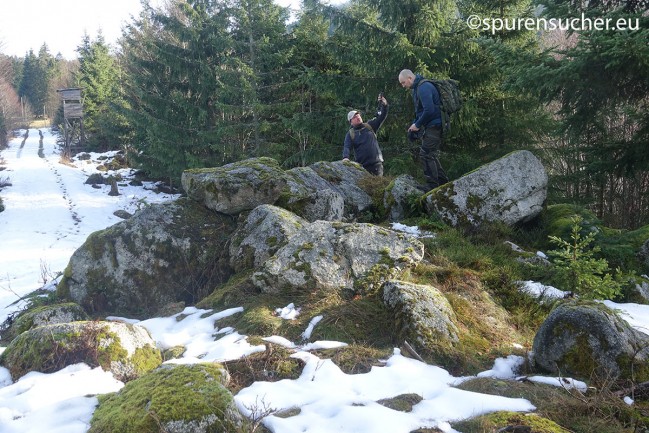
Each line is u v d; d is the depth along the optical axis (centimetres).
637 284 539
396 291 422
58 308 502
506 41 1237
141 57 2397
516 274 535
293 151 1906
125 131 2788
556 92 748
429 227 637
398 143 1362
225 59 1881
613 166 837
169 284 585
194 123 2112
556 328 351
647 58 619
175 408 258
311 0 1277
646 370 329
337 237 496
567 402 304
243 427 264
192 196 650
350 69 1541
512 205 625
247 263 561
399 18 1234
